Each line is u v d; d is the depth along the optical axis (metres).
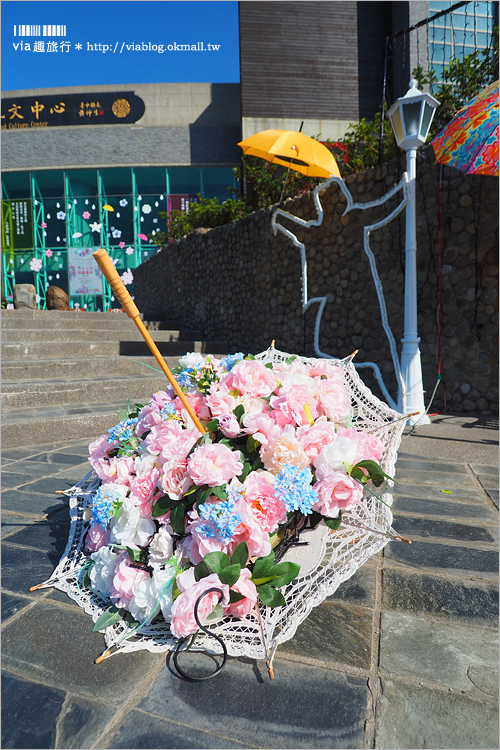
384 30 13.12
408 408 4.65
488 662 1.24
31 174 17.77
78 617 1.46
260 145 6.43
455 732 1.01
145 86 16.98
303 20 12.91
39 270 18.09
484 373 5.05
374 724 1.03
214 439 1.51
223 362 1.79
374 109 13.16
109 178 17.88
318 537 1.54
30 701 1.10
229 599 1.24
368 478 1.47
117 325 9.20
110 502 1.38
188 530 1.33
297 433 1.43
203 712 1.07
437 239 5.26
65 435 3.98
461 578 1.68
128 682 1.17
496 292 4.95
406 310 4.68
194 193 17.66
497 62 5.96
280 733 1.01
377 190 5.80
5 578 1.70
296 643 1.32
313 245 6.67
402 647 1.30
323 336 6.54
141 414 1.64
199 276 9.98
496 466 3.17
